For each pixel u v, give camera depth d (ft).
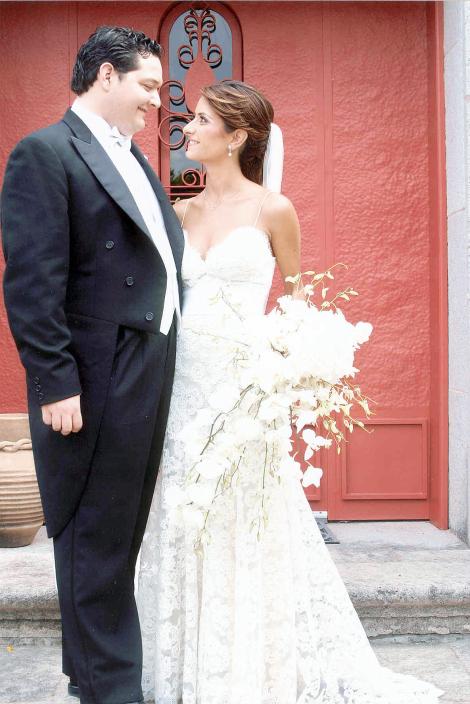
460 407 12.69
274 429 7.70
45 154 7.14
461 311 12.59
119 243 7.39
